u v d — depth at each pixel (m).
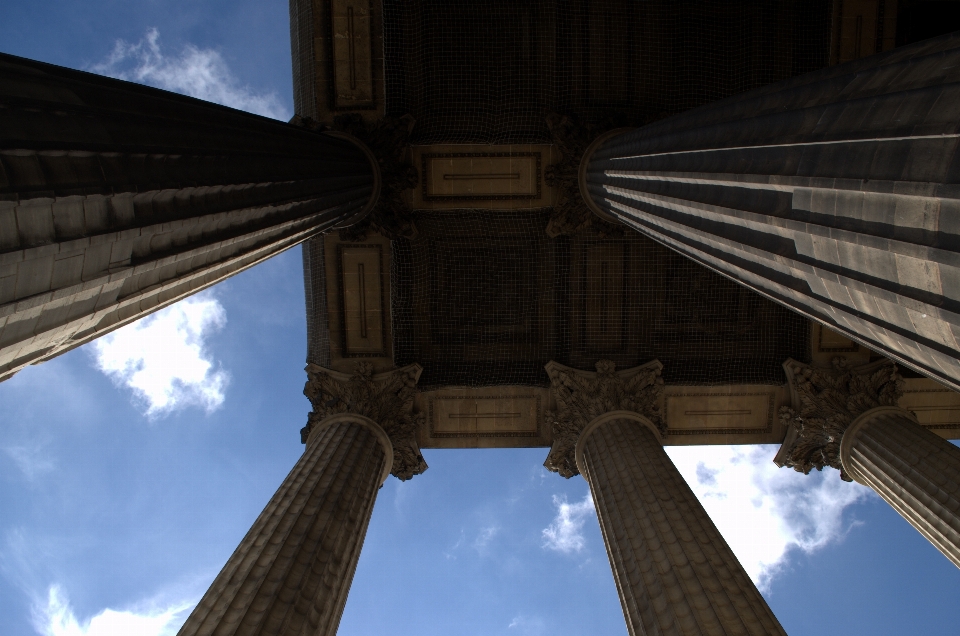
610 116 19.61
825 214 7.20
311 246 20.94
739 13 19.66
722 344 20.97
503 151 20.17
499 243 21.41
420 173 20.53
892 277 6.47
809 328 20.05
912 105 5.92
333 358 20.64
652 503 13.84
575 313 21.41
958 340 5.97
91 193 6.24
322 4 19.39
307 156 13.30
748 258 9.70
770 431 20.83
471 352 21.44
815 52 19.53
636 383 19.70
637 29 19.83
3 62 6.07
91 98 6.93
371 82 19.83
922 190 5.66
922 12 19.38
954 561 13.16
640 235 20.84
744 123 9.35
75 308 6.67
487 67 19.97
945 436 20.39
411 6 19.55
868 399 18.03
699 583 11.51
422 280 21.28
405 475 19.45
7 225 5.27
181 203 8.05
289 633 10.68
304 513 13.32
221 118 9.98
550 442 21.16
